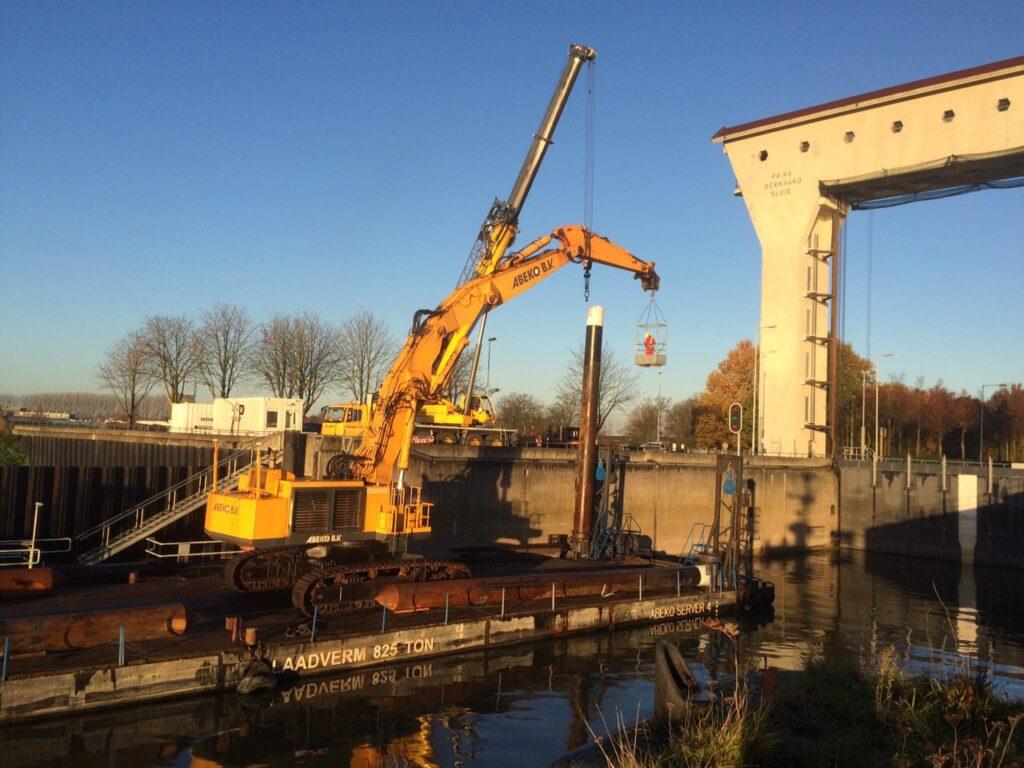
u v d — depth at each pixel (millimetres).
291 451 29656
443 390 24484
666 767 9992
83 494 27188
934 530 46469
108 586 21125
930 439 81750
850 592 34750
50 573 19938
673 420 98000
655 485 40906
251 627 17547
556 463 36688
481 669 18656
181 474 29406
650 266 29688
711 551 30031
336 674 17391
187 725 14141
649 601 24797
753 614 28141
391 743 13789
